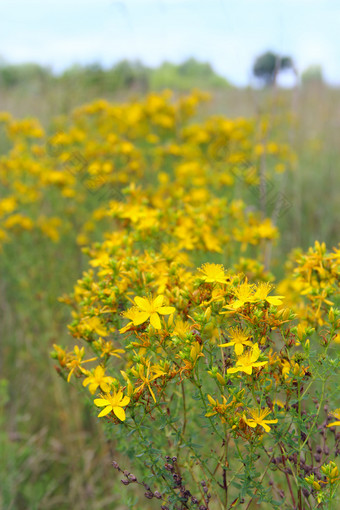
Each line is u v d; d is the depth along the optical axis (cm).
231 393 139
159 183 462
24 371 368
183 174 435
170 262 207
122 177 429
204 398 146
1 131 555
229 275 164
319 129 659
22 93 593
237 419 138
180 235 244
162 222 247
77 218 471
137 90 639
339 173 586
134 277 184
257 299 145
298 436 145
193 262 267
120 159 475
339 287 196
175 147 500
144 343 149
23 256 410
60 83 572
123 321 183
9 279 420
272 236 287
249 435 138
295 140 611
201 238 250
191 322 167
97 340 189
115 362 200
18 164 443
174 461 153
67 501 296
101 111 560
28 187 440
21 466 311
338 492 169
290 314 147
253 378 141
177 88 592
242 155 475
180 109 585
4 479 286
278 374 149
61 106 564
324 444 162
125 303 184
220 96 762
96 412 177
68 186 443
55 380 330
